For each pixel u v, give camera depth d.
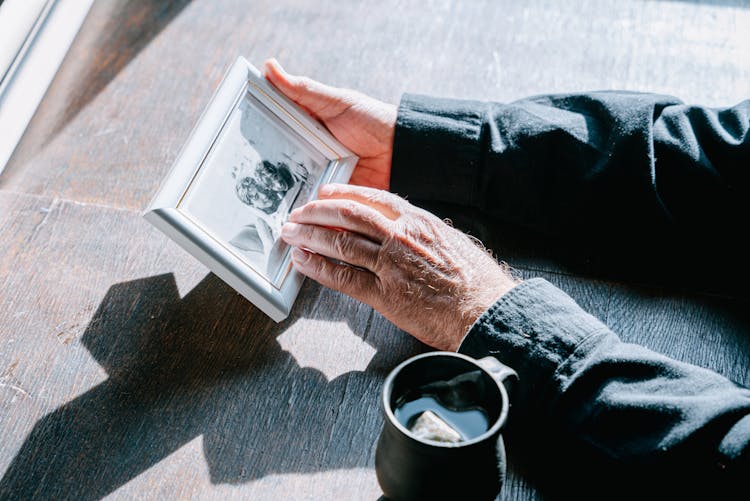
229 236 0.79
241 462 0.72
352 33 1.24
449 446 0.55
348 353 0.83
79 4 1.21
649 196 0.86
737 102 1.11
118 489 0.70
